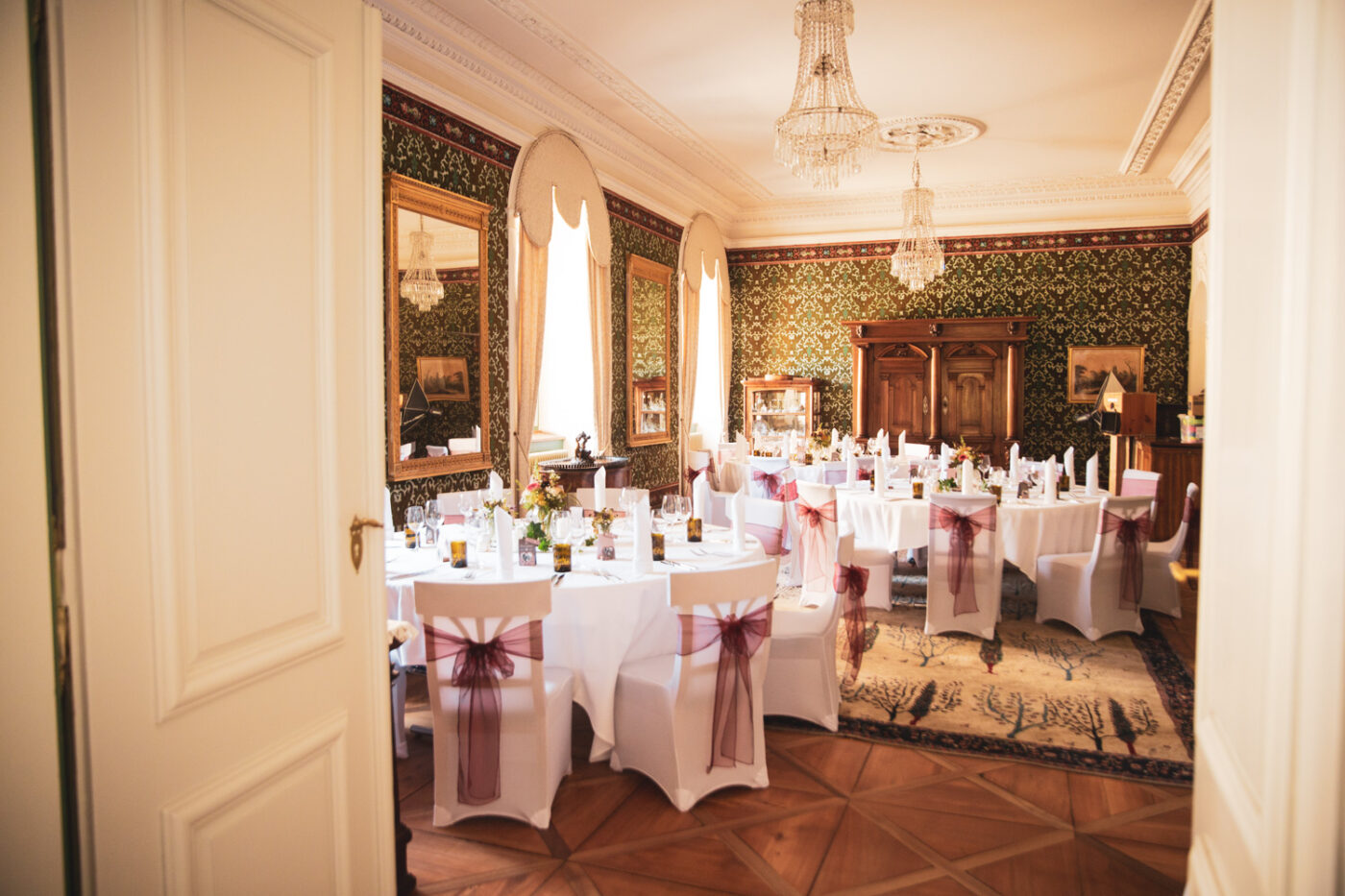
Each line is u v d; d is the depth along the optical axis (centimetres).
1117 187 968
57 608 118
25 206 114
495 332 635
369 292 186
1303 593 93
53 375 117
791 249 1109
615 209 820
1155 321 983
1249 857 112
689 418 1000
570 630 342
